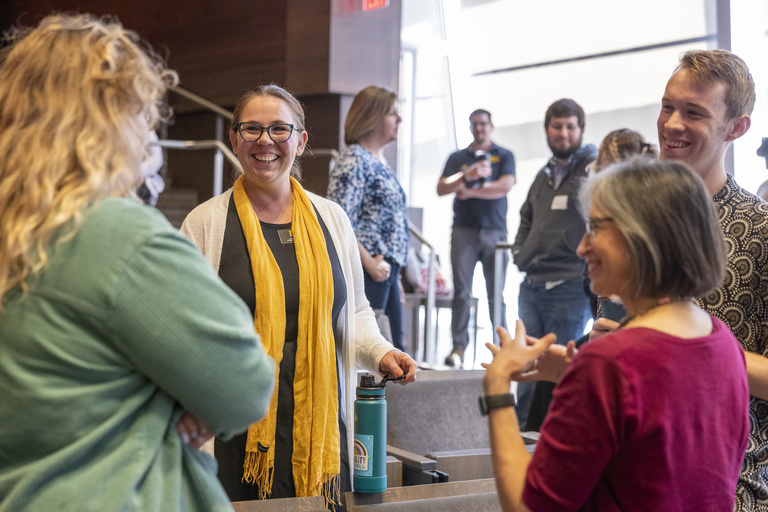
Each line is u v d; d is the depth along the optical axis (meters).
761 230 1.52
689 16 5.83
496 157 5.51
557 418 1.04
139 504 0.95
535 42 7.03
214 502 1.03
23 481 0.93
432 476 1.83
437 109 8.11
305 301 1.88
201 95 7.43
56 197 0.97
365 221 3.30
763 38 5.38
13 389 0.95
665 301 1.10
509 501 1.06
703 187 1.10
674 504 1.03
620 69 6.37
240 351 1.01
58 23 1.07
